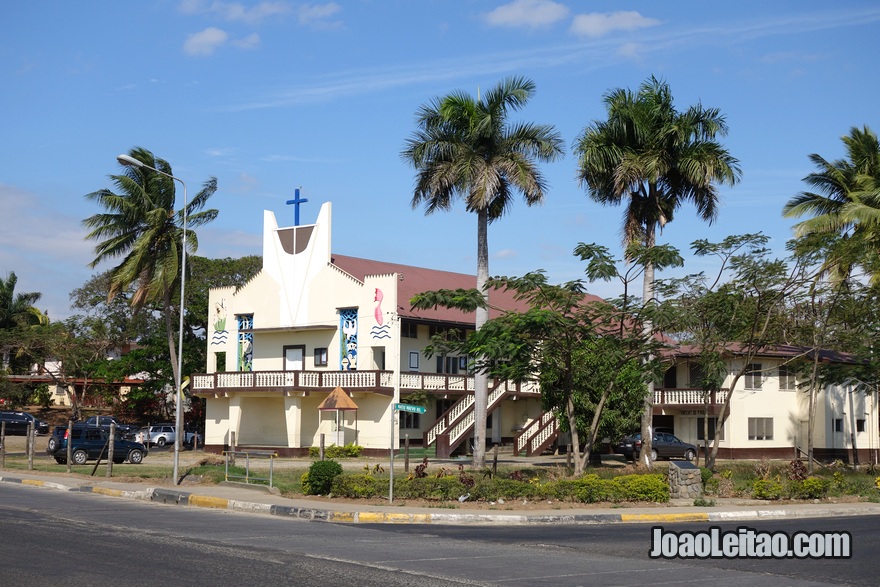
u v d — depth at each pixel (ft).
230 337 171.01
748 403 163.12
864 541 56.85
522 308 181.88
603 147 121.90
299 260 163.53
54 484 96.27
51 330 219.20
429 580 41.45
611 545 55.01
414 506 74.02
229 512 73.87
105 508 74.38
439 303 94.58
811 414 120.78
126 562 44.52
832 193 164.86
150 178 164.04
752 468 116.57
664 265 92.48
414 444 158.61
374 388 148.66
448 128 123.13
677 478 82.17
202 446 187.01
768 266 104.94
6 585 37.83
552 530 63.05
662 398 166.91
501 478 86.38
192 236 165.37
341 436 154.81
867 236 137.59
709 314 108.68
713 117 123.85
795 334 128.57
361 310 155.12
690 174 119.85
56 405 263.49
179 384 96.22
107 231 162.91
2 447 119.24
